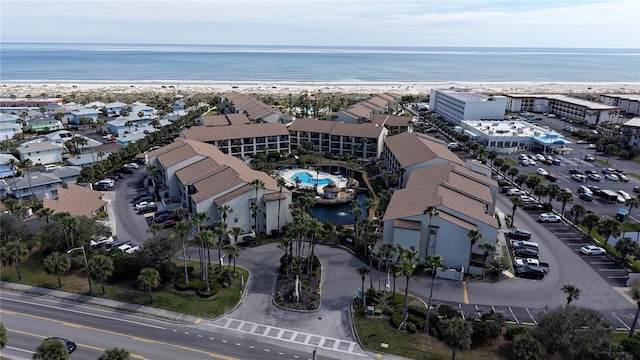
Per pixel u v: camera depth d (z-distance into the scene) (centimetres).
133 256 8694
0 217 9625
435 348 6712
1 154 15038
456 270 9056
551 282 8706
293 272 8962
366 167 16525
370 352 6656
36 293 8094
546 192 12144
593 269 9200
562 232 10975
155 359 6384
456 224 8812
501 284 8625
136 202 12612
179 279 8488
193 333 7050
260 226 10900
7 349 6550
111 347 6638
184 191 11906
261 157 16788
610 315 7650
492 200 10781
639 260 8981
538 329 6538
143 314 7519
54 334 6931
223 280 8575
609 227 9588
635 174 15838
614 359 5669
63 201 11025
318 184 14638
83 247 8606
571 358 6050
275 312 7675
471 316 7500
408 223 9069
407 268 6938
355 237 10256
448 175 11294
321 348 6744
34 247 9775
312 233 8744
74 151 17588
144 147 18000
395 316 7388
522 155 17900
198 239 8094
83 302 7831
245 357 6500
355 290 8425
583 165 17050
